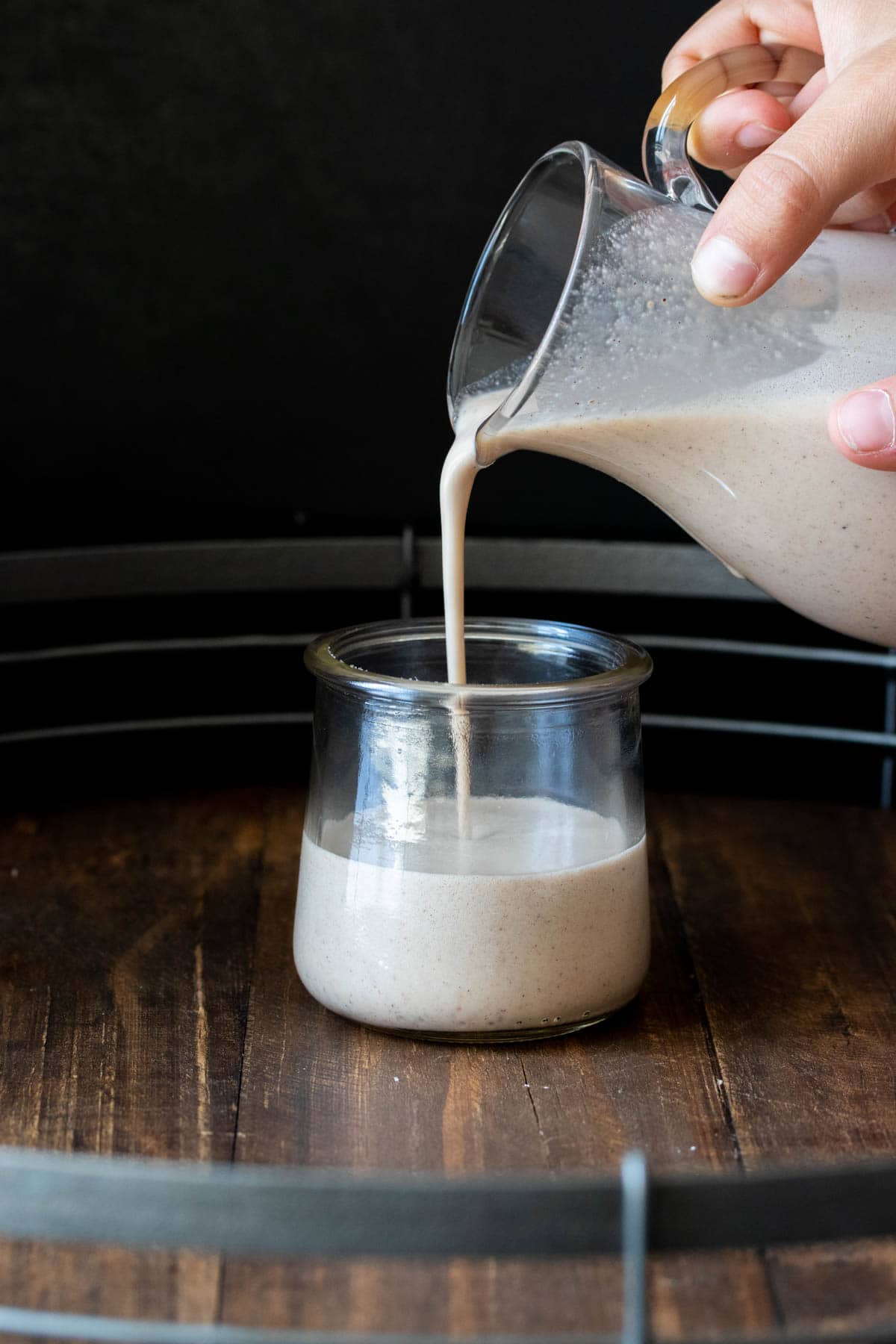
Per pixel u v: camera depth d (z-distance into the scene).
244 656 0.70
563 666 0.50
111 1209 0.33
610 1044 0.46
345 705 0.45
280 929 0.52
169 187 0.65
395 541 0.65
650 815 0.62
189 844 0.59
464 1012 0.45
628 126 0.65
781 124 0.48
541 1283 0.38
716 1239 0.33
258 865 0.57
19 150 0.65
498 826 0.45
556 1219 0.33
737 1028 0.47
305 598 0.70
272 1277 0.38
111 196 0.65
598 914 0.45
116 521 0.68
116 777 0.70
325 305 0.67
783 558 0.44
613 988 0.46
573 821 0.45
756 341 0.42
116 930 0.52
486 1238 0.33
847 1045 0.46
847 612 0.45
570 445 0.43
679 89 0.45
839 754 0.71
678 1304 0.37
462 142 0.65
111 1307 0.37
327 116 0.65
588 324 0.41
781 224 0.39
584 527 0.69
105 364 0.67
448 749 0.44
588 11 0.64
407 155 0.65
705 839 0.60
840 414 0.40
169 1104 0.43
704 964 0.51
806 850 0.59
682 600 0.70
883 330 0.42
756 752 0.71
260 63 0.65
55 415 0.67
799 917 0.54
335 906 0.45
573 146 0.43
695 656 0.70
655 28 0.65
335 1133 0.42
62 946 0.51
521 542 0.65
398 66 0.65
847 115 0.40
